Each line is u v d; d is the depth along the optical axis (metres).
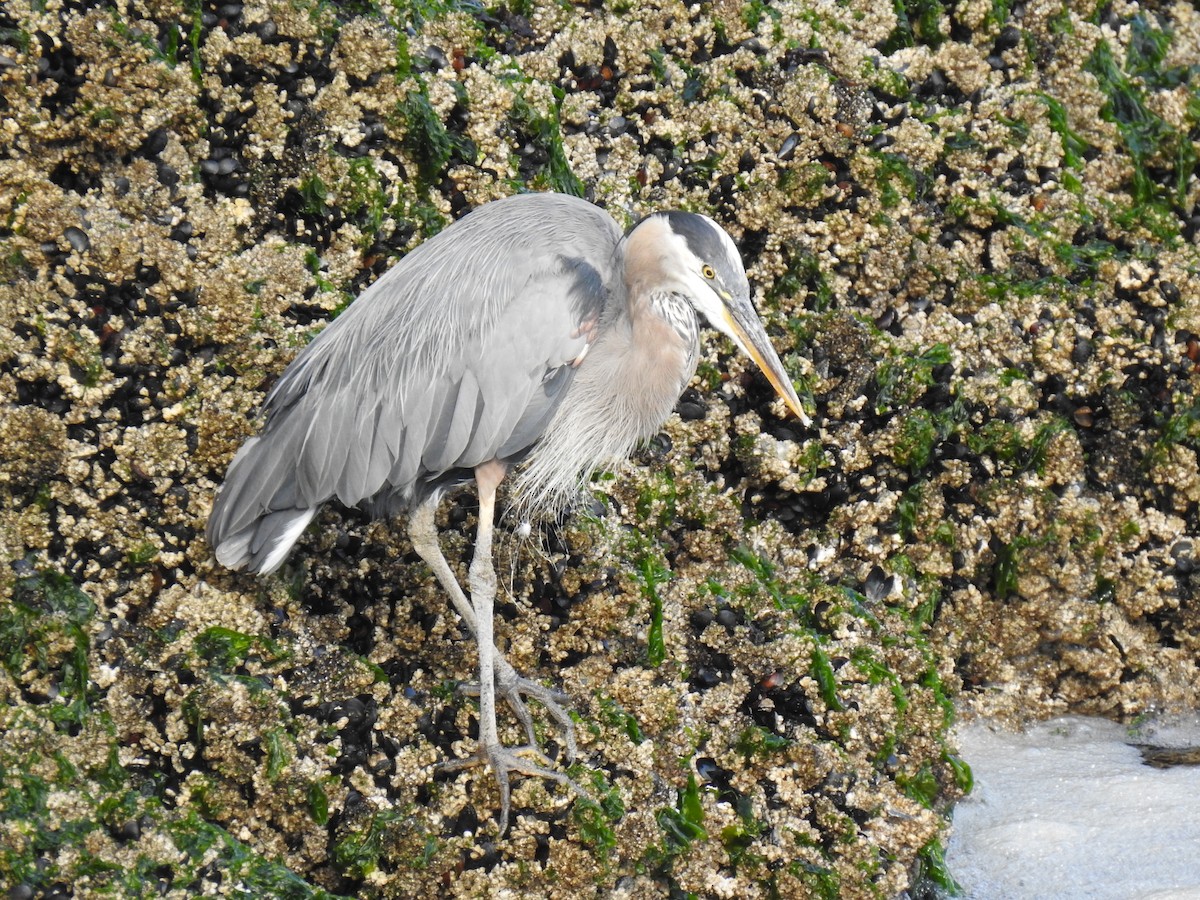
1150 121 12.64
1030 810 10.29
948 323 11.56
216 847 9.17
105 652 9.70
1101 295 11.74
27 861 8.80
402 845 9.37
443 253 9.71
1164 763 10.79
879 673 10.46
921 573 11.39
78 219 10.23
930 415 11.34
